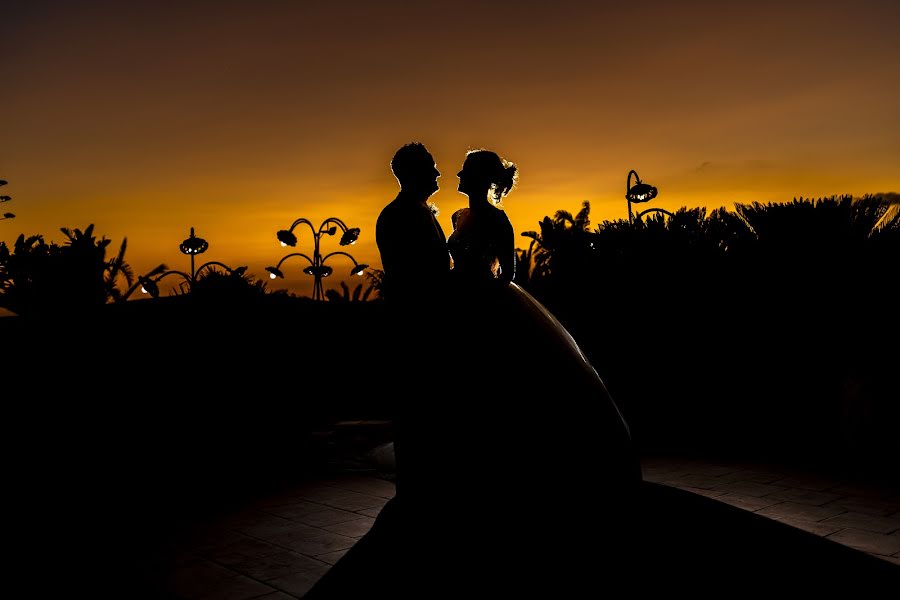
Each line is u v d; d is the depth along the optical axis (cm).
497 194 385
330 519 497
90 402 1057
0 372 1162
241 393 1159
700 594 306
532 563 312
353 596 328
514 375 338
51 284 2302
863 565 361
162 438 850
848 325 778
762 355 812
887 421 662
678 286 994
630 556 317
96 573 390
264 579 377
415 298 358
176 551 427
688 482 575
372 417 1018
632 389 970
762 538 380
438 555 326
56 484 618
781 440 760
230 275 1712
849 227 925
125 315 1505
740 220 1038
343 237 1673
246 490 589
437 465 337
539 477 323
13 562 410
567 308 1160
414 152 379
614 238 1147
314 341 1414
